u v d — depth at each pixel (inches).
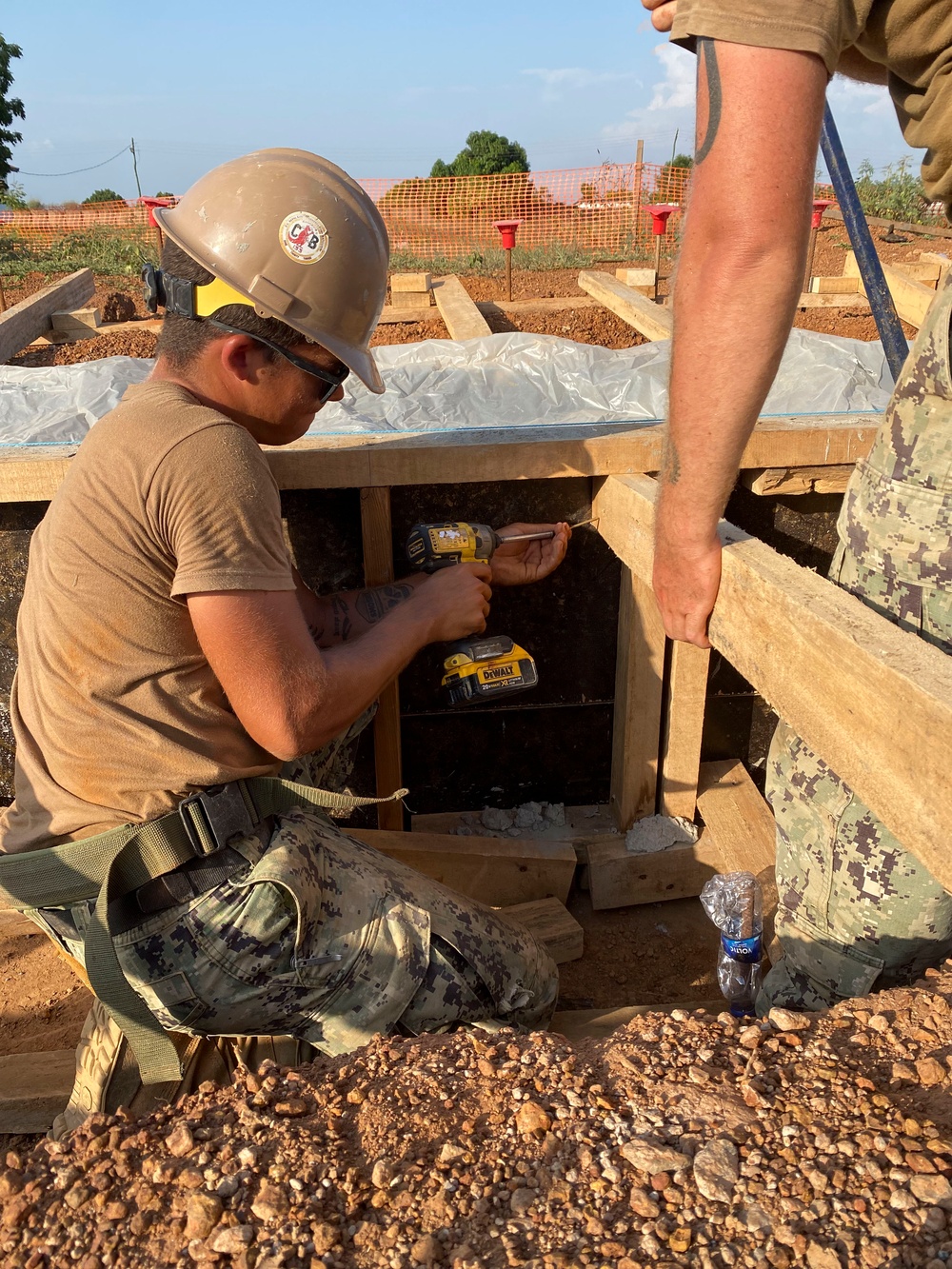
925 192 61.2
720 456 56.3
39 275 415.5
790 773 73.5
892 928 67.9
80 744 66.6
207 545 62.4
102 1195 49.3
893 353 75.0
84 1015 99.2
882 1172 45.6
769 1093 52.0
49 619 66.1
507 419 108.7
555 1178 47.8
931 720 45.5
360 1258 44.4
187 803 66.9
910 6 50.6
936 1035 55.7
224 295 65.9
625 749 111.3
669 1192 45.9
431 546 87.1
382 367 127.4
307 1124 52.8
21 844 70.2
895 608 65.7
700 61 49.3
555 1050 58.0
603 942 113.0
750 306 50.4
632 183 431.8
